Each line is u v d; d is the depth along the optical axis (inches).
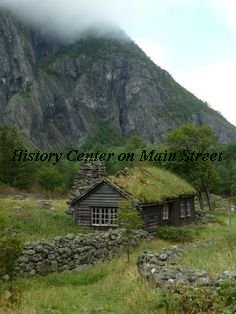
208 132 2603.3
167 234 1427.2
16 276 747.4
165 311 437.7
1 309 525.7
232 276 492.4
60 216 1549.0
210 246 837.2
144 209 1457.9
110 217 1472.7
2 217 644.7
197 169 2598.4
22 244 673.6
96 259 941.2
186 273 533.0
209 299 436.8
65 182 4037.9
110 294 604.1
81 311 540.1
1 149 3511.3
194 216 1891.0
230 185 4522.6
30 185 3567.9
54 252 830.5
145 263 653.3
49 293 641.6
